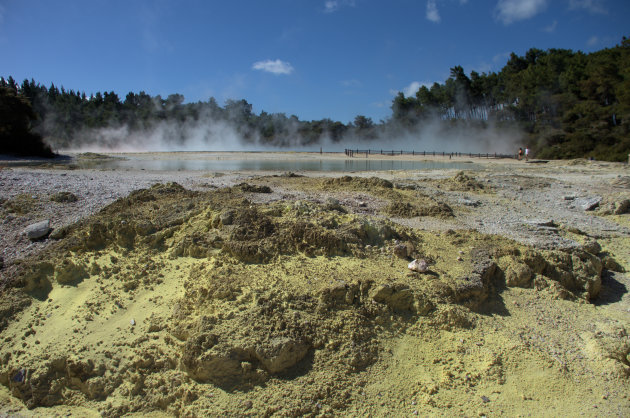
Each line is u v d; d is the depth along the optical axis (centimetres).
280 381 496
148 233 775
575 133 4478
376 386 507
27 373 534
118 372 526
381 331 578
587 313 695
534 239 933
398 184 1476
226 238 719
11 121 3192
